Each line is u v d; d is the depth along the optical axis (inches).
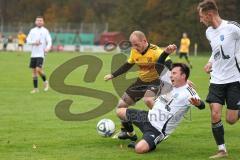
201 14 851.4
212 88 862.5
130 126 938.7
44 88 1907.0
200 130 1112.2
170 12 6914.4
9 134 1050.1
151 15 7096.5
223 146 861.8
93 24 7578.7
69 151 897.5
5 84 2111.2
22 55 4793.3
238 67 852.0
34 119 1243.2
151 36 6889.8
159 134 874.8
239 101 853.8
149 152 889.5
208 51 6673.2
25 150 903.1
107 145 947.3
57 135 1043.3
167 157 856.3
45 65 3341.5
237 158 853.2
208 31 867.4
